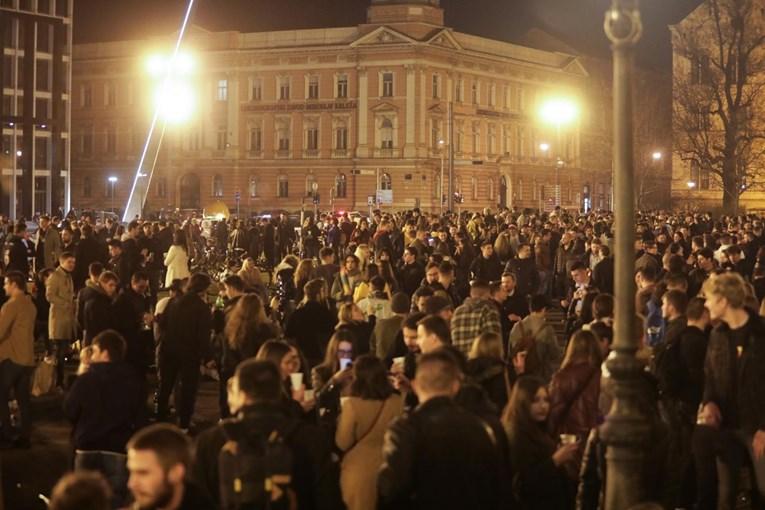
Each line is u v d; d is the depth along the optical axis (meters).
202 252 55.19
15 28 96.06
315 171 121.62
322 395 12.07
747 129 84.31
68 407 11.62
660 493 11.16
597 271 25.89
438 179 119.00
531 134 130.38
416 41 115.75
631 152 9.80
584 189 140.00
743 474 14.07
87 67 132.12
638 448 9.73
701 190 101.19
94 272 19.56
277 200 123.62
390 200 116.00
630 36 9.77
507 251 38.34
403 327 14.20
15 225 32.88
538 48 139.12
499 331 15.23
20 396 17.09
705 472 12.02
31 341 17.12
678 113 87.88
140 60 129.25
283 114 122.94
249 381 8.81
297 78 122.19
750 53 86.25
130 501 11.00
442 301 15.43
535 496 10.26
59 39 98.50
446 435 8.55
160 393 18.33
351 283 24.30
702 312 13.12
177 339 17.98
